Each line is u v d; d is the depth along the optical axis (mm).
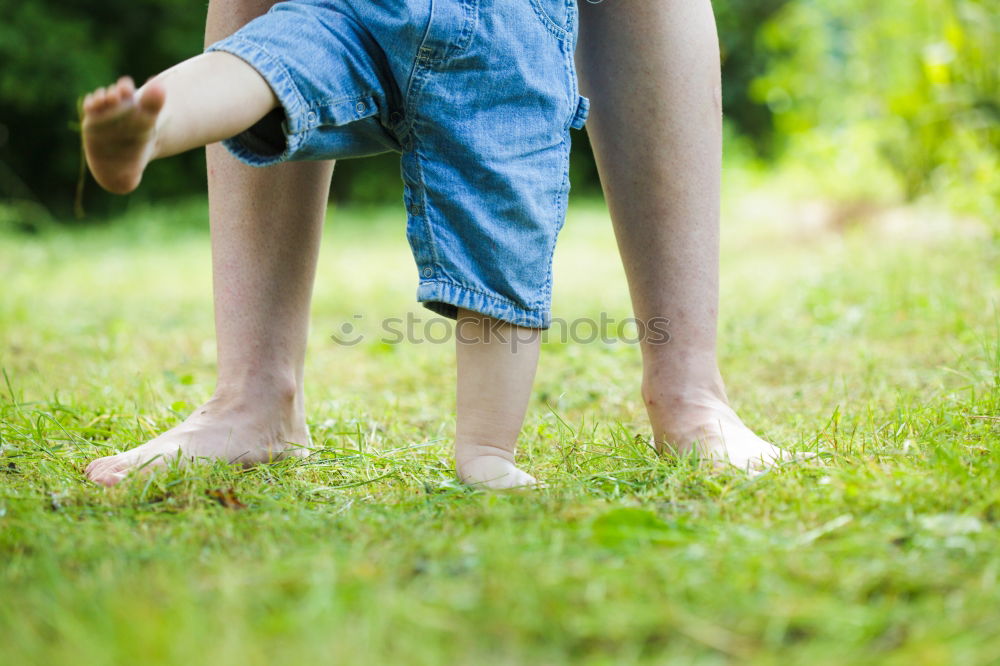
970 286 4258
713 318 2377
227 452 2273
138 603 1275
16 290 5969
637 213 2363
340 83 1894
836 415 2324
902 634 1242
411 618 1251
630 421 2797
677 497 1896
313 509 1868
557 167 2096
